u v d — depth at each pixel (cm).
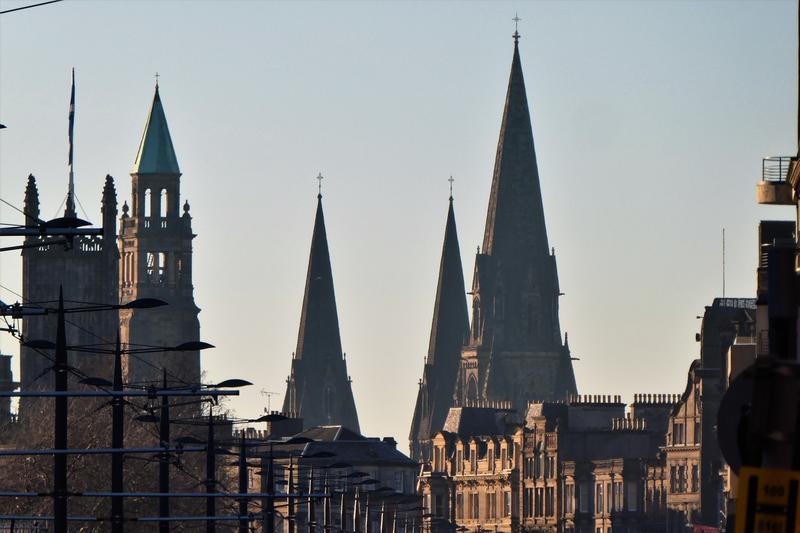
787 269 8538
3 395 18512
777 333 8519
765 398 7250
